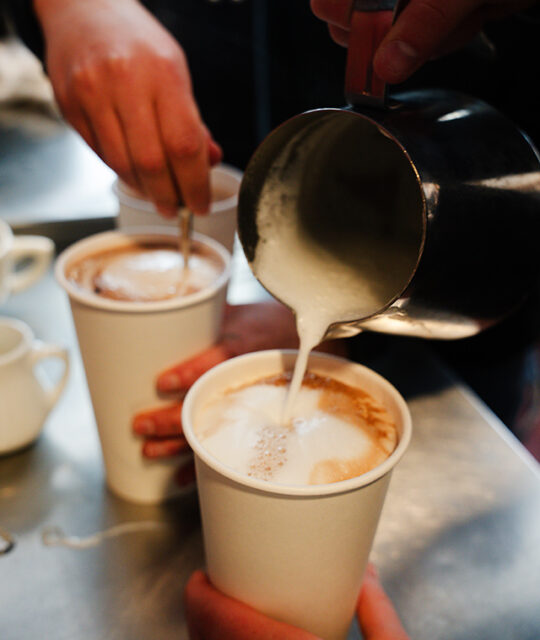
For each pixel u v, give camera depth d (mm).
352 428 454
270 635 407
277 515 374
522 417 1011
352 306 464
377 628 457
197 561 589
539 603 553
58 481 680
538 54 772
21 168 1504
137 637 518
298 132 464
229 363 495
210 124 1771
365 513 396
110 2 677
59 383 738
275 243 510
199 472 410
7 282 918
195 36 1682
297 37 1146
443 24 409
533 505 659
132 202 787
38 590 556
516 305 485
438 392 829
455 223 392
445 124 426
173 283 605
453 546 609
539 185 451
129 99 595
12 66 1871
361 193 548
